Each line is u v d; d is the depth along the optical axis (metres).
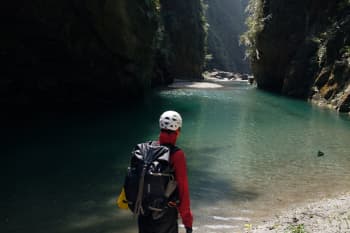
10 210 8.30
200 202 9.04
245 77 79.19
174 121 3.87
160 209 3.62
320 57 32.78
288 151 14.54
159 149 3.74
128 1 27.91
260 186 10.32
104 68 28.30
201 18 75.38
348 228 6.76
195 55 70.38
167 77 47.56
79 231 7.32
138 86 31.64
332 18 33.78
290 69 37.94
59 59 26.33
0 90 24.92
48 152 13.71
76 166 11.93
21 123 19.83
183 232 7.21
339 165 12.57
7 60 24.61
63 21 24.83
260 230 7.19
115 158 12.98
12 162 12.28
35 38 24.75
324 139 16.95
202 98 33.81
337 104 27.23
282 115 24.41
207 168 11.98
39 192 9.51
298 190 10.02
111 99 29.81
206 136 17.17
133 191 3.66
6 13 23.03
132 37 28.86
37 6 23.42
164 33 51.56
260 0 45.06
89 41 26.59
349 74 27.83
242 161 12.93
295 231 6.67
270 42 42.50
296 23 40.03
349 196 9.34
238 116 23.67
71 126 19.17
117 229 7.42
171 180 3.70
